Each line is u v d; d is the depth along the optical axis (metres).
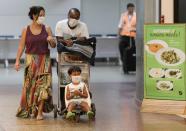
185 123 7.63
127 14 15.66
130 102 9.83
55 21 18.38
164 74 8.46
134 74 15.40
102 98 10.41
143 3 8.98
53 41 7.95
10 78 14.19
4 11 18.14
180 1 9.08
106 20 18.91
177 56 8.38
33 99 8.02
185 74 8.35
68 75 8.00
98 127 7.35
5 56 18.34
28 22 18.25
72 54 7.95
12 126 7.44
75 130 7.14
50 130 7.15
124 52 15.55
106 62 18.98
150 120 7.88
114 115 8.35
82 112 7.77
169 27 8.37
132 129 7.20
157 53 8.48
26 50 8.02
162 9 8.98
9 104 9.55
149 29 8.48
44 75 7.96
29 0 18.22
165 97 8.49
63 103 8.09
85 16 18.84
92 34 18.84
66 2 18.47
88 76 8.02
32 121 7.84
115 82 13.30
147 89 8.61
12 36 18.23
